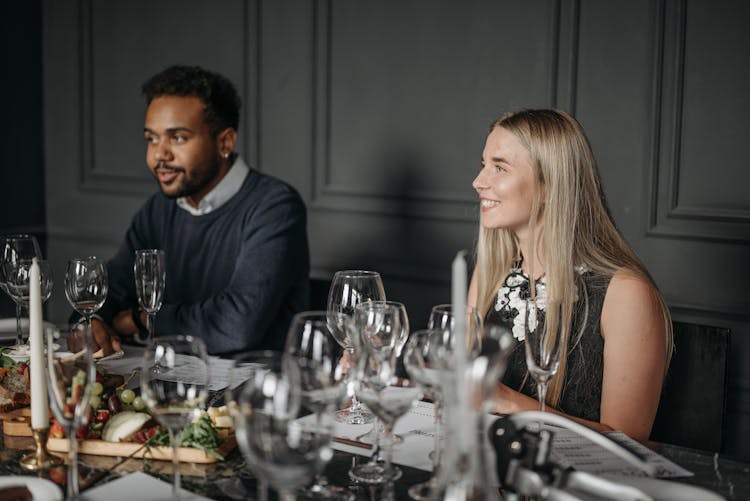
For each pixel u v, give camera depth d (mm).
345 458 1348
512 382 1998
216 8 3674
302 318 1181
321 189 3508
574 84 2918
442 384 1226
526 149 1927
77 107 4121
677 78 2736
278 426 951
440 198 3215
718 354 2020
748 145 2666
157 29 3855
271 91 3584
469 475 958
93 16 4027
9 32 4035
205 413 1382
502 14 3029
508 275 2088
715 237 2729
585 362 1910
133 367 1930
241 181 2631
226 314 2416
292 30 3490
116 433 1379
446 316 1273
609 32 2840
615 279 1896
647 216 2832
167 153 2533
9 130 4090
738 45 2648
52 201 4285
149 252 2031
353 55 3369
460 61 3137
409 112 3273
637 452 1396
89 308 1974
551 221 1918
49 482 1216
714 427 2025
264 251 2510
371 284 1683
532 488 1134
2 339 2170
